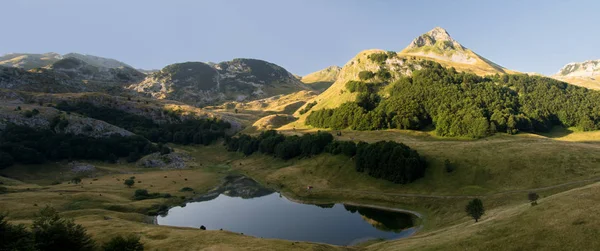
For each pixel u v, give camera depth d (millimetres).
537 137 137125
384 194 89688
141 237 50031
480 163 90250
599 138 144875
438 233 50625
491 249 33125
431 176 91812
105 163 155000
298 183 110188
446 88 181250
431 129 165750
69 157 147125
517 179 79188
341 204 90000
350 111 182250
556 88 195500
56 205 75812
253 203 96688
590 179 71312
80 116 182125
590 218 32781
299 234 68125
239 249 42969
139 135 187250
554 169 78625
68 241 40125
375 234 66438
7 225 36656
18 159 129250
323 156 126750
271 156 154875
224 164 169750
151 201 91438
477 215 51156
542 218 36094
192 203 97875
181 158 169250
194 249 43719
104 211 73188
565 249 29625
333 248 47375
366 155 105312
